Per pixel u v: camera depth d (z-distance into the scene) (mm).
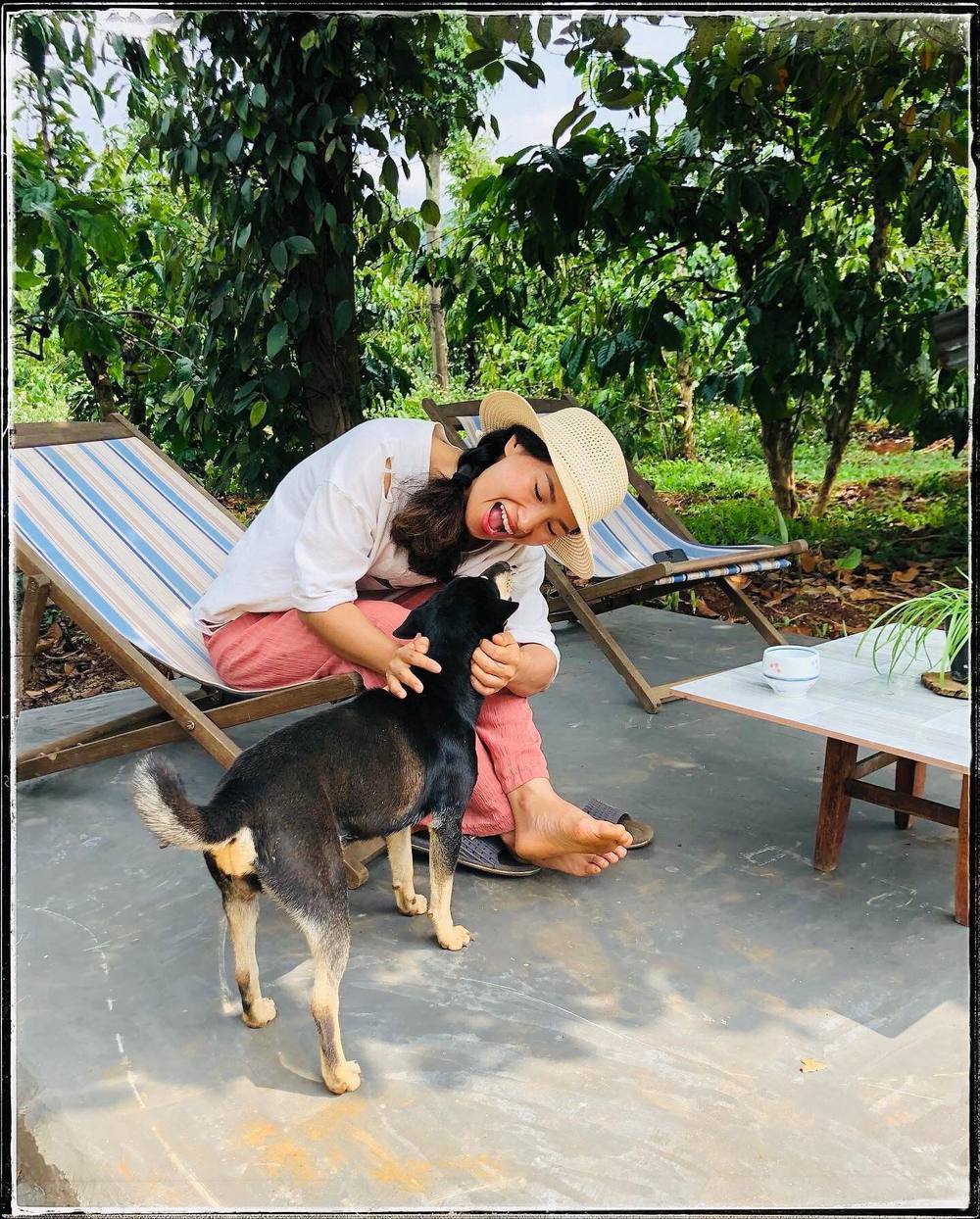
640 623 4965
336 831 1878
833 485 7023
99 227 4352
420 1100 1778
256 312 4535
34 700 4203
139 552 3236
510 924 2367
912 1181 1565
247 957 1962
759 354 4875
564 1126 1707
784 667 2504
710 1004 2041
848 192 5492
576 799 3027
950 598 2633
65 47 4133
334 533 2361
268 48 4039
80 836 2889
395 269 6051
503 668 2256
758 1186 1561
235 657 2680
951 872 2568
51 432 3445
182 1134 1712
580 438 2342
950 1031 1947
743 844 2744
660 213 4898
